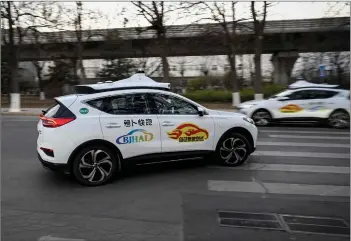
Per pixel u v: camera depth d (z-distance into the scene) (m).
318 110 14.24
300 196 5.60
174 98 6.88
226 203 5.27
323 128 14.16
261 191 5.85
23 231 4.30
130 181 6.43
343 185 6.19
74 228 4.38
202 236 4.15
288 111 14.44
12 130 13.23
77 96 6.22
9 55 24.02
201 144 7.03
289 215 4.81
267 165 7.64
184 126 6.82
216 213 4.87
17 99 22.95
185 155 6.87
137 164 6.50
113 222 4.55
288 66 38.88
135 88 6.63
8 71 32.47
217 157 7.31
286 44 37.34
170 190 5.89
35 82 44.97
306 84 15.02
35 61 38.44
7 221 4.60
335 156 8.59
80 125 6.00
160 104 6.71
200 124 7.00
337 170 7.22
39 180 6.49
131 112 6.44
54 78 41.19
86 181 6.09
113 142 6.21
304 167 7.46
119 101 6.40
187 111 6.97
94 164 6.13
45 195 5.64
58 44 33.97
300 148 9.64
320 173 6.98
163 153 6.64
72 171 6.05
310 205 5.20
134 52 37.56
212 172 7.03
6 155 8.67
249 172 7.04
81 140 6.00
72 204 5.22
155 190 5.90
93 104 6.21
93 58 41.62
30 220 4.63
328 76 33.88
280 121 14.58
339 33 32.66
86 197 5.54
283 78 38.81
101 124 6.12
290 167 7.46
